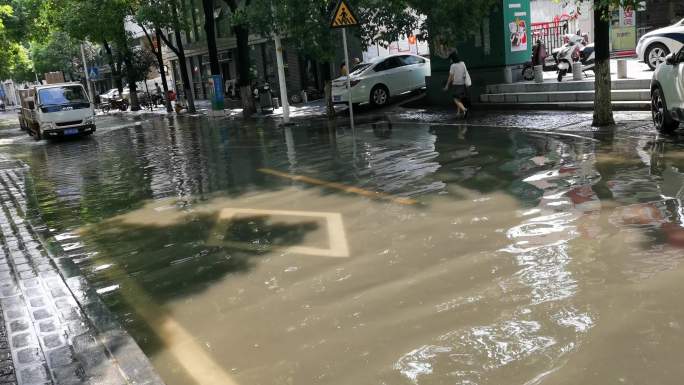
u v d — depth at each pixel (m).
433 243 5.34
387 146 11.45
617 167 7.75
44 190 10.54
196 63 41.94
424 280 4.51
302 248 5.62
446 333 3.63
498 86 17.66
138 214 7.79
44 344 3.92
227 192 8.59
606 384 2.96
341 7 13.84
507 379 3.07
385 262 5.00
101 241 6.66
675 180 6.81
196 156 12.99
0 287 5.18
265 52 33.03
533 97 16.25
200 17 38.34
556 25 24.45
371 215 6.51
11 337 4.07
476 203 6.54
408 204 6.80
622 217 5.58
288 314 4.18
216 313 4.35
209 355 3.71
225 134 17.45
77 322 4.28
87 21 30.92
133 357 3.66
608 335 3.43
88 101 22.02
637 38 21.83
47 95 21.61
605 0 9.88
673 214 5.54
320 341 3.71
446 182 7.72
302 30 16.77
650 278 4.16
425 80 19.97
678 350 3.21
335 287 4.57
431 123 15.08
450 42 16.53
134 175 11.23
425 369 3.25
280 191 8.26
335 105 22.83
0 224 7.79
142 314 4.49
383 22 17.23
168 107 32.69
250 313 4.27
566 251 4.82
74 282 5.21
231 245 5.97
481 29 17.94
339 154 11.05
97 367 3.54
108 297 4.91
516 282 4.30
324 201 7.38
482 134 12.05
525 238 5.23
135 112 37.19
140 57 39.06
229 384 3.34
